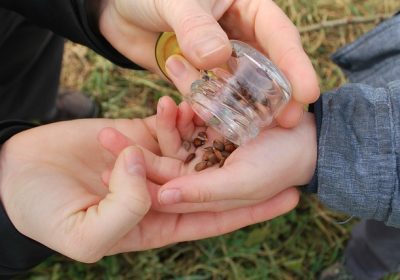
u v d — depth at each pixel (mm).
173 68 274
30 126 309
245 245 467
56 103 495
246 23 293
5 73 396
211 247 465
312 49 550
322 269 472
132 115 520
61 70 503
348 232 481
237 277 458
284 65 266
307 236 479
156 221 293
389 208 268
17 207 260
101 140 279
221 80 241
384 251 410
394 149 263
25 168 273
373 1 576
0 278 303
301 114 270
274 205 299
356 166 269
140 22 305
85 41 335
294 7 565
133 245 295
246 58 241
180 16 242
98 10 323
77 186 270
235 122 242
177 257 463
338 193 272
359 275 457
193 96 252
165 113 280
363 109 273
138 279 452
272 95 240
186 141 300
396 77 316
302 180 292
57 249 258
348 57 357
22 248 273
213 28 227
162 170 290
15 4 333
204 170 283
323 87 535
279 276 465
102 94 527
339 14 570
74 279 448
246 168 269
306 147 281
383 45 328
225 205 288
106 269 451
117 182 246
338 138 273
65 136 294
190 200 261
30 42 390
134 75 530
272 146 275
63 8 315
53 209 255
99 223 244
